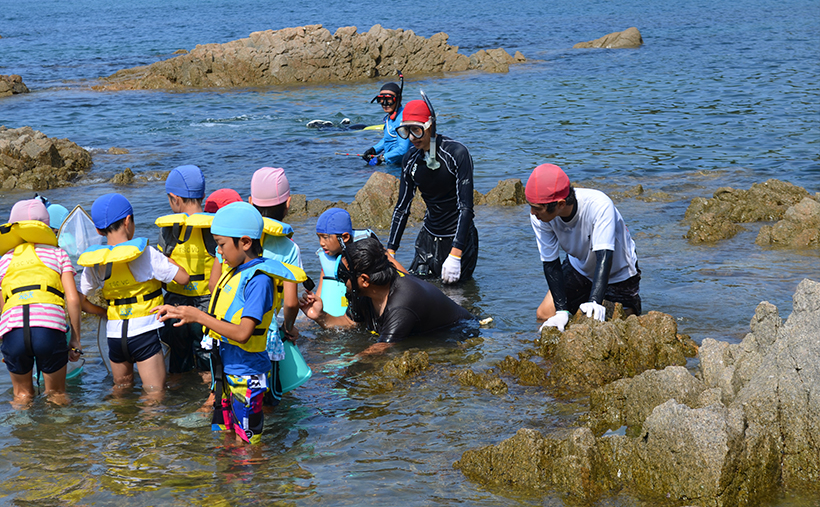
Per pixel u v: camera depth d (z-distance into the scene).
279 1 124.75
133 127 21.16
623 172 14.30
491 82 29.62
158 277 5.55
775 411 4.20
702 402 4.49
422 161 7.96
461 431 4.81
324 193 13.03
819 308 4.55
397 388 5.55
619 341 5.75
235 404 4.70
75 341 5.61
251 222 4.63
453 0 107.50
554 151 16.61
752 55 34.97
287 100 26.84
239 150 17.50
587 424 4.79
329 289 7.00
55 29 68.38
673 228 10.13
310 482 4.23
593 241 6.30
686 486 3.88
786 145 16.27
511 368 5.81
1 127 16.98
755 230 9.86
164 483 4.27
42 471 4.42
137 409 5.32
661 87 26.61
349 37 33.44
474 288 7.94
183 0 137.12
